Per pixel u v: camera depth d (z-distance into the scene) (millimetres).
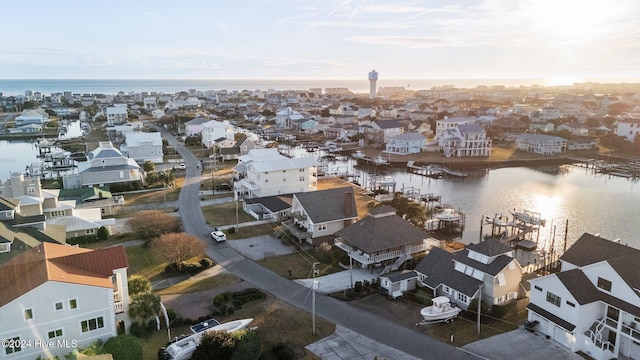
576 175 117750
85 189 76000
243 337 33188
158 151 115438
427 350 36656
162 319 39438
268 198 73688
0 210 53344
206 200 80812
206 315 40562
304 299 44938
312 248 58094
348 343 37344
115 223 67125
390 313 42719
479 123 194000
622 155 136875
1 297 31047
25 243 48125
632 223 77938
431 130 189250
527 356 35969
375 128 160375
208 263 52094
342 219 60125
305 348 36469
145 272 50438
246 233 63531
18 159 129875
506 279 43156
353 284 48312
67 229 59250
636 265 38562
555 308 38219
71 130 191375
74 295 32844
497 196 95625
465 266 44750
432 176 115000
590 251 43625
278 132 182500
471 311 41969
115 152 90000
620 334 35531
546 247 66562
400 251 52344
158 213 63469
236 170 92250
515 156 139375
